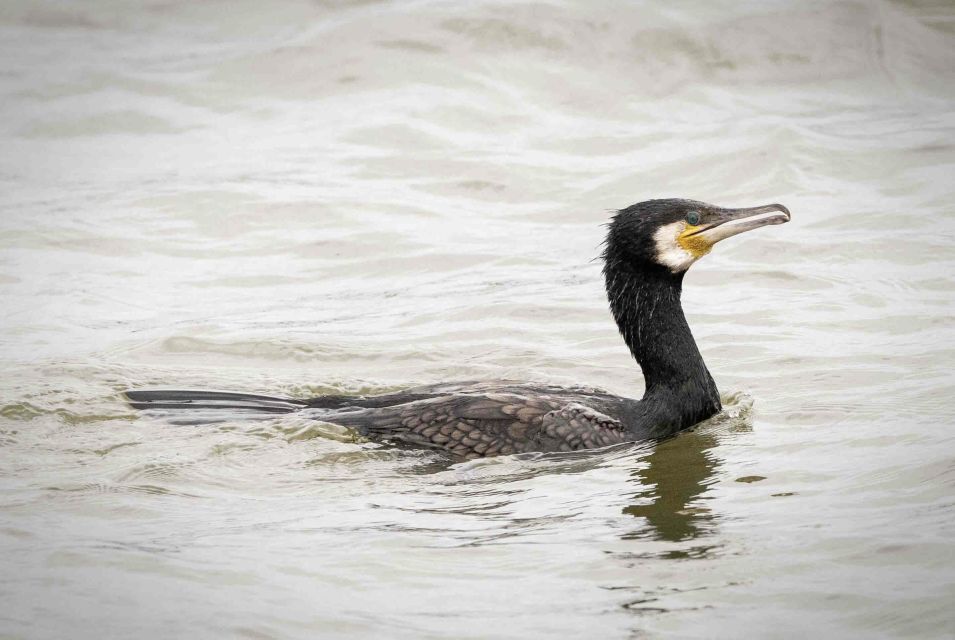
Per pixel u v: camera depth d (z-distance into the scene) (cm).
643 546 945
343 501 1060
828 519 975
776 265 1734
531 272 1758
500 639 813
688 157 2080
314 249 1866
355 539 968
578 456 1168
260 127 2236
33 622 828
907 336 1464
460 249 1845
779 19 2398
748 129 2148
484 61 2345
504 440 1180
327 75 2342
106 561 921
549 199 1997
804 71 2316
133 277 1778
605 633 818
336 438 1205
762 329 1520
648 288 1253
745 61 2331
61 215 1962
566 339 1538
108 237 1898
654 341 1247
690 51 2344
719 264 1756
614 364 1457
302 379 1414
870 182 1973
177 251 1864
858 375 1352
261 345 1518
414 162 2108
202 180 2064
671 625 826
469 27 2408
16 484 1083
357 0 2530
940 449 1104
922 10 2433
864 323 1516
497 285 1717
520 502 1051
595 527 988
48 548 944
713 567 904
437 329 1577
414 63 2355
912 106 2219
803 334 1493
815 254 1755
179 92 2331
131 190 2044
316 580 897
